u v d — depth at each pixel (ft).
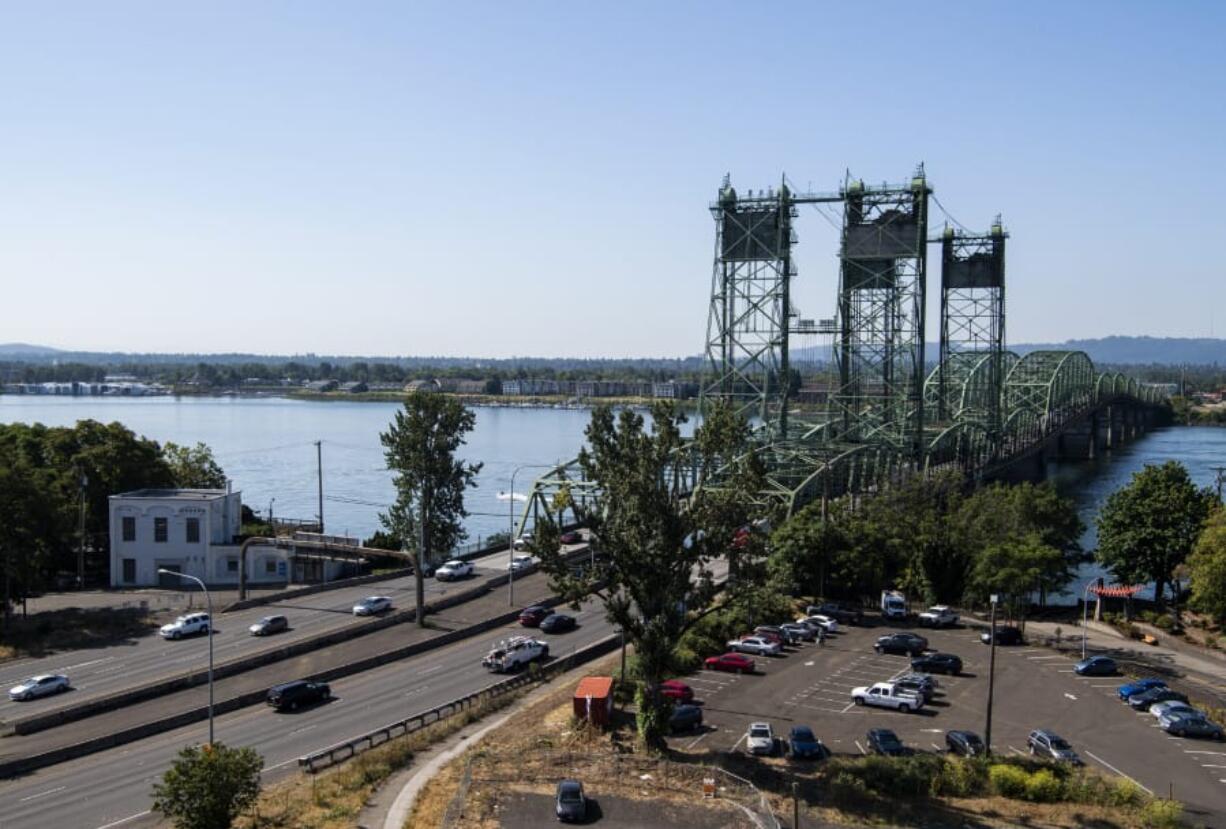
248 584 397.80
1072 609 374.84
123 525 398.83
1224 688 271.69
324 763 203.82
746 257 496.23
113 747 219.82
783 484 466.70
